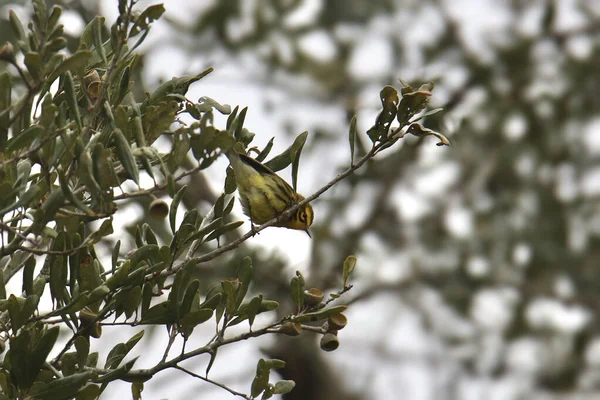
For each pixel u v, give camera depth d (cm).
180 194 469
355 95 1443
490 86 1525
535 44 1559
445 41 1516
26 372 423
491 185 1559
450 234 1553
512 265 1538
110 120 440
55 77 449
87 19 1116
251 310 472
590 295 1529
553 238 1524
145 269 454
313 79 1423
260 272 1301
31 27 420
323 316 475
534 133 1539
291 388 480
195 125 416
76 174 462
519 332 1505
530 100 1541
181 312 468
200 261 482
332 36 1471
